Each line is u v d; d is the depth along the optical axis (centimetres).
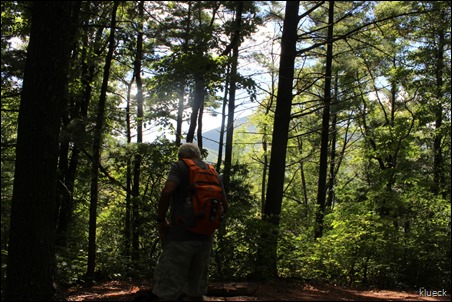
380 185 1138
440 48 1445
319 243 877
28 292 450
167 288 386
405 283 756
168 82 891
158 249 970
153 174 950
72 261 725
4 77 693
